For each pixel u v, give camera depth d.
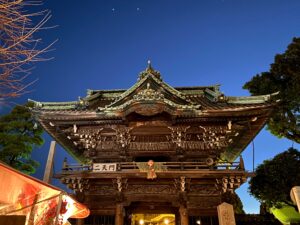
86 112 17.41
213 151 18.27
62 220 11.32
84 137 18.69
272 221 19.50
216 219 16.47
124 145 18.44
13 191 8.03
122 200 17.00
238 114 17.19
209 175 16.31
